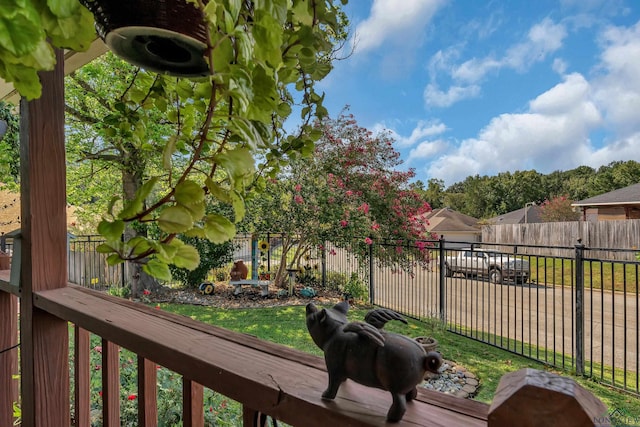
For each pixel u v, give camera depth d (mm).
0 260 1741
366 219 6402
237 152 610
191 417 806
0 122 2582
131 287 6430
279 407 612
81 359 1205
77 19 474
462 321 5238
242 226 6426
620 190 16375
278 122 1037
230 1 523
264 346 834
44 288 1267
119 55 772
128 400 1811
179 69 798
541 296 7168
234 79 541
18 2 387
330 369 571
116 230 567
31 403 1222
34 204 1241
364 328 538
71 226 7090
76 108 5945
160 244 611
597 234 9547
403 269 6527
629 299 6617
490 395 2381
